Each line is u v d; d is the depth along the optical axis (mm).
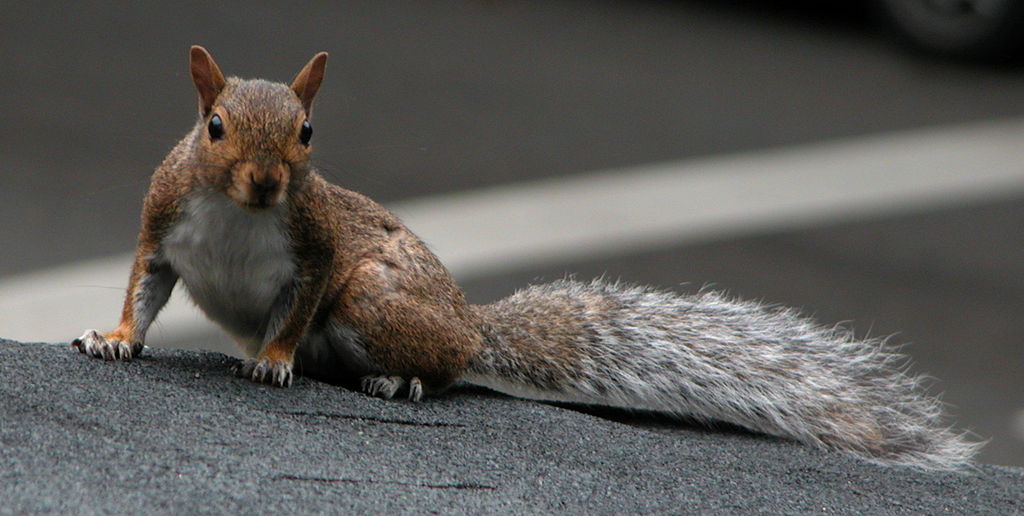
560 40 21328
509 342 8383
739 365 8492
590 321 8586
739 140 18594
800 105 19484
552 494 6227
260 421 6465
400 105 18969
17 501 5141
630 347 8500
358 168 17188
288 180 6750
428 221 16031
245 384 6973
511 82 19859
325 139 17750
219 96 6965
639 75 20234
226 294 7324
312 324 7594
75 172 16641
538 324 8500
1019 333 14008
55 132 17594
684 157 18078
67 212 15789
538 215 16328
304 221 7137
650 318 8680
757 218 16484
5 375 6410
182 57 20141
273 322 7250
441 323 7680
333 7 22188
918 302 14680
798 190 17250
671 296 8859
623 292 8844
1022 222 16531
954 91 19844
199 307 7578
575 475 6539
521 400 7793
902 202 16953
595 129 18719
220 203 6961
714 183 17422
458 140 18156
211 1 22219
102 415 6125
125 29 21078
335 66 19875
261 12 21781
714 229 16141
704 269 15086
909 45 20844
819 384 8477
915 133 18781
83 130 17703
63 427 5918
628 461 6879
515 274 14680
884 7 20859
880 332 13922
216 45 20281
